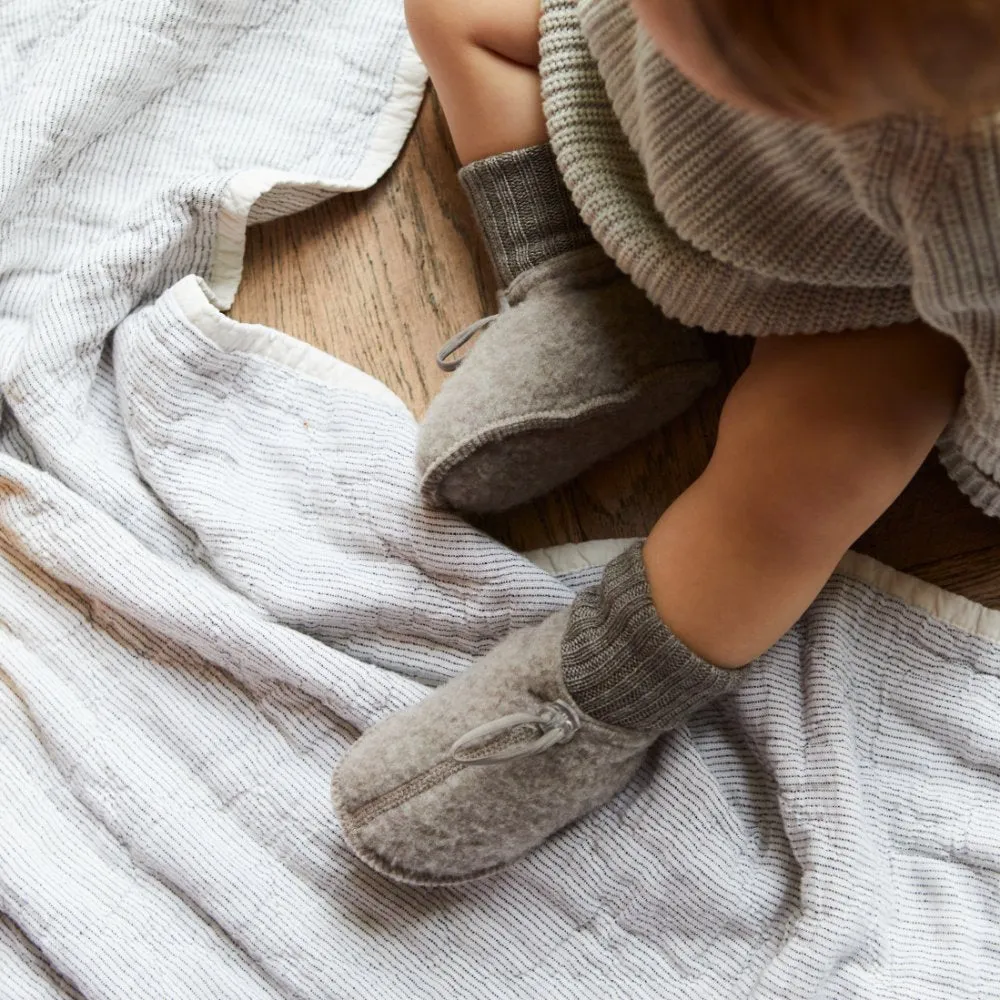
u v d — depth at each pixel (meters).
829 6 0.61
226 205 0.87
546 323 0.82
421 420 0.89
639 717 0.79
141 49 0.87
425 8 0.82
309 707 0.85
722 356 0.87
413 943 0.83
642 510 0.87
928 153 0.66
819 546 0.77
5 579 0.87
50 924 0.83
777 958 0.80
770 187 0.71
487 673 0.80
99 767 0.84
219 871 0.83
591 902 0.83
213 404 0.87
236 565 0.86
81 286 0.87
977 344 0.71
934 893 0.82
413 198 0.89
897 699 0.83
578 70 0.79
